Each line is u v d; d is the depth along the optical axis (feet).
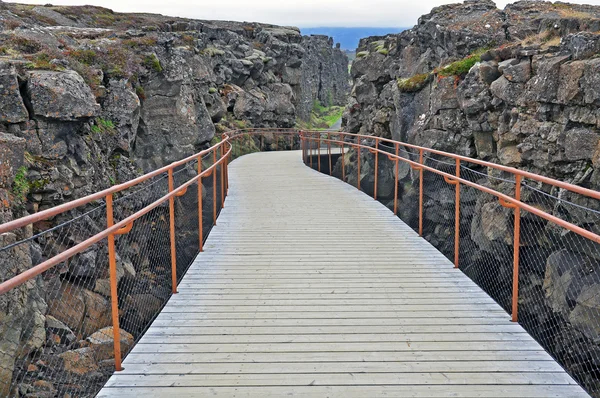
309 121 163.73
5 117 31.32
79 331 24.12
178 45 68.44
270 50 128.16
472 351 13.57
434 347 13.83
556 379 12.08
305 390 11.59
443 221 37.93
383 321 15.67
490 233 34.55
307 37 193.36
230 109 105.50
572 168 29.91
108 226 12.66
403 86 47.96
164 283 25.77
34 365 20.95
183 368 12.66
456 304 17.13
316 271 20.89
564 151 30.12
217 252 23.81
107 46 49.78
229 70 108.27
